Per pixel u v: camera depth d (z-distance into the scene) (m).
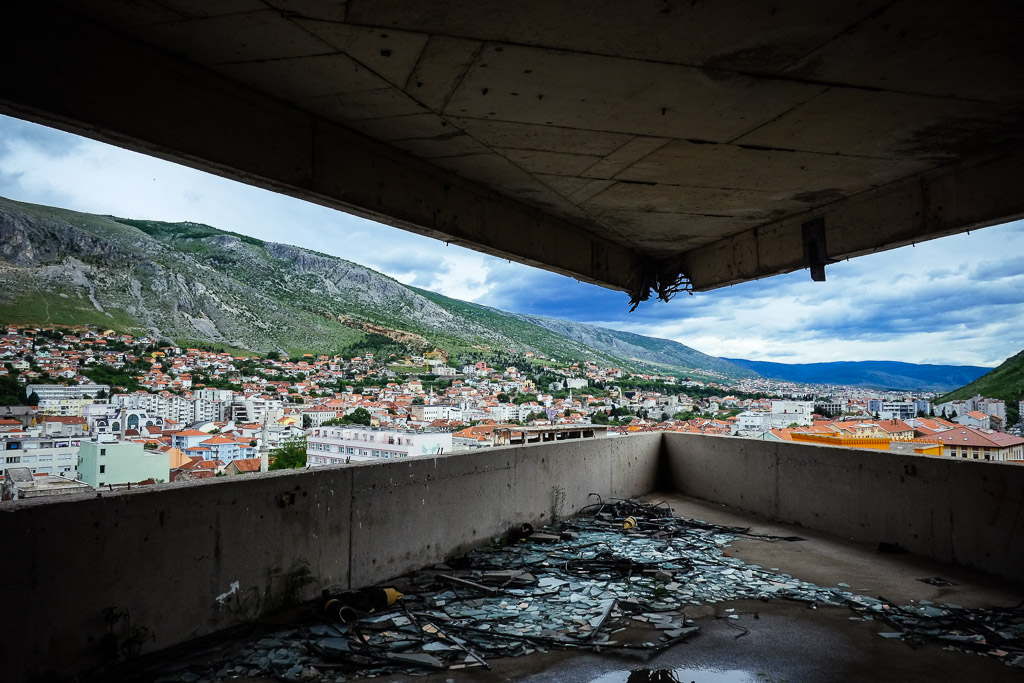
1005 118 3.87
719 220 6.52
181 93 3.14
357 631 3.50
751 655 3.36
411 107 3.78
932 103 3.67
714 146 4.39
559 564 5.07
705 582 4.68
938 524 5.31
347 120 3.98
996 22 2.75
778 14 2.69
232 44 3.00
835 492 6.34
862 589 4.54
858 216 5.57
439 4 2.63
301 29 2.85
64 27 2.66
